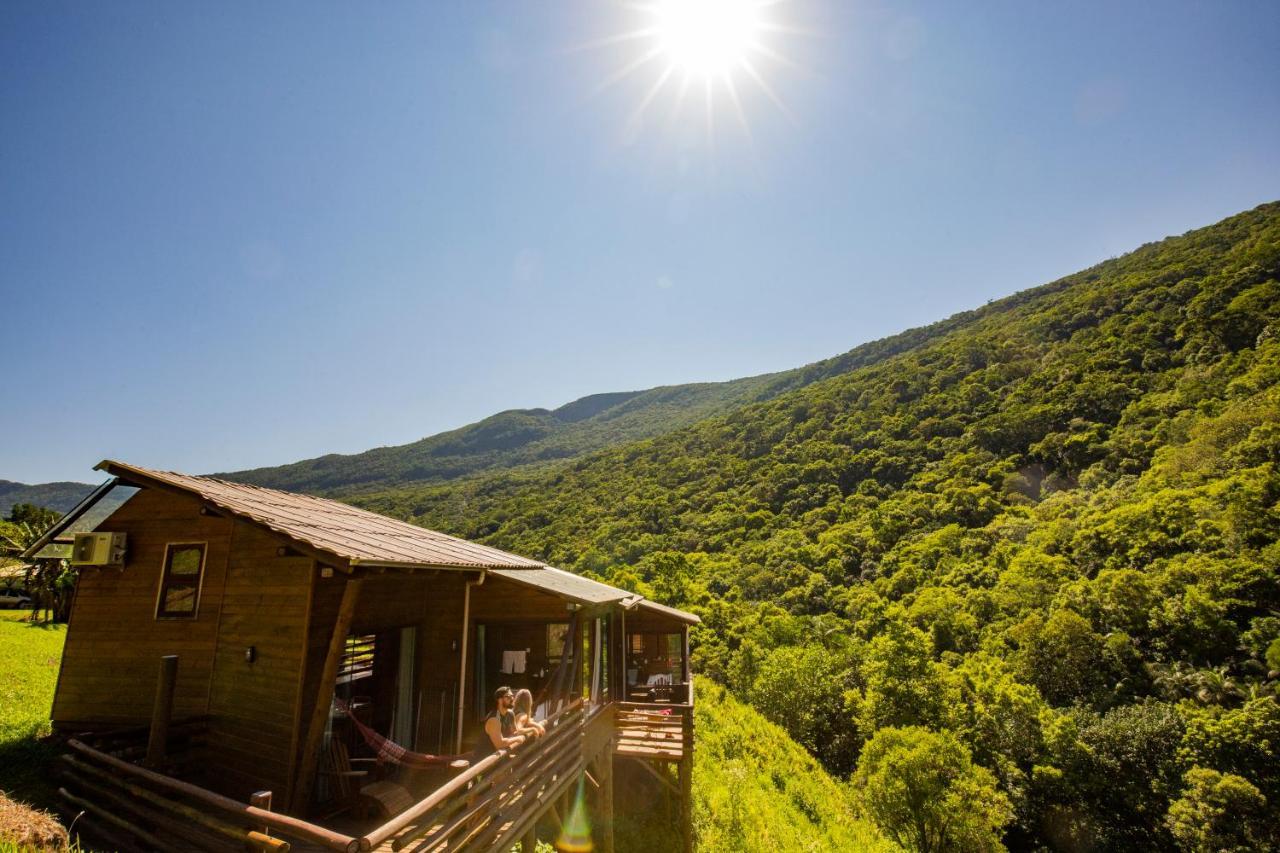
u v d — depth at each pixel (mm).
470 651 13508
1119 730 34844
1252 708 31531
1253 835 27688
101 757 6898
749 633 50562
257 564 9266
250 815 4766
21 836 5816
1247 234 117875
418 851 4941
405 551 9234
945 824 26297
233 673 9094
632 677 20203
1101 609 45219
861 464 90875
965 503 71562
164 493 10586
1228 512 47094
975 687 40062
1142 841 31188
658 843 13062
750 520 84000
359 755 9945
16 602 41469
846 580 65125
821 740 40844
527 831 7727
